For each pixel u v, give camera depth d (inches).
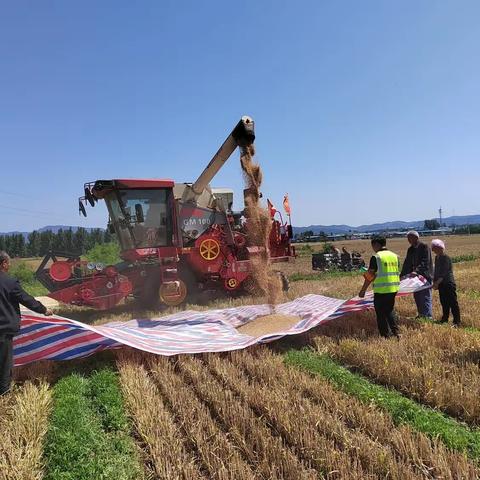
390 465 155.6
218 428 190.1
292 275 951.0
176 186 543.5
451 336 302.5
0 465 163.8
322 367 260.7
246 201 476.4
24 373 283.1
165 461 166.7
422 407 213.0
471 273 783.7
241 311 442.3
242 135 430.6
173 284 497.4
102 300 479.2
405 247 2150.6
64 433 188.5
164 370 267.7
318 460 162.6
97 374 269.0
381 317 326.0
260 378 250.7
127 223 511.2
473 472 152.9
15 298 255.0
